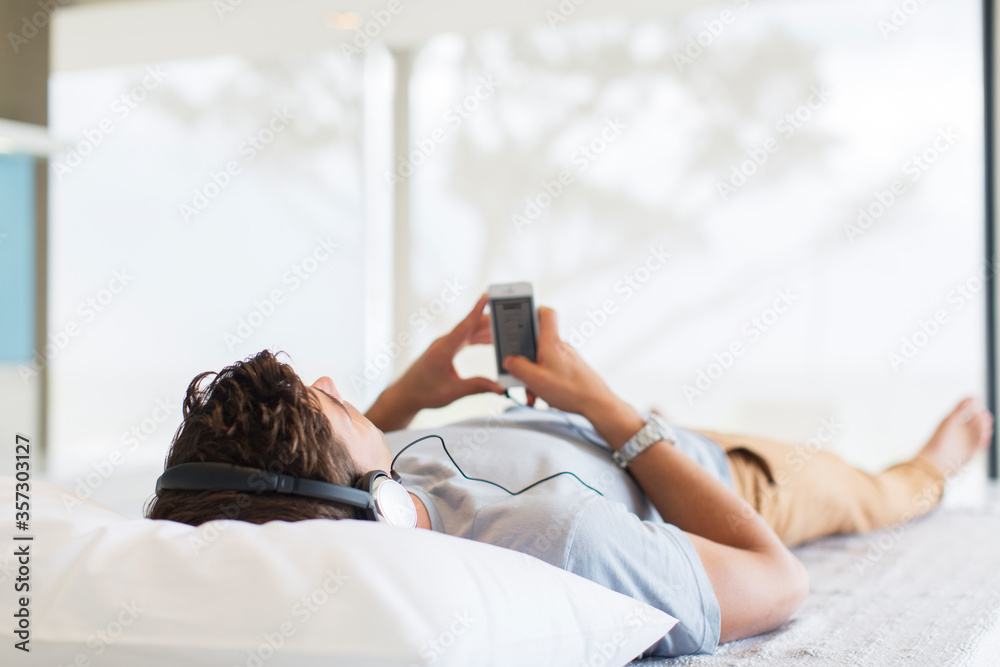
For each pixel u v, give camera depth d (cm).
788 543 154
